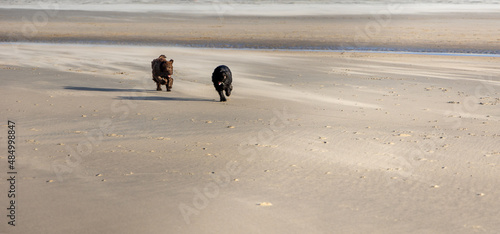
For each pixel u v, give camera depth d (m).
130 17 51.16
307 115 13.14
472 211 6.59
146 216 6.25
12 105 13.80
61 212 6.35
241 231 5.86
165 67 16.14
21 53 27.14
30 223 5.99
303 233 5.83
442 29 40.41
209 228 5.93
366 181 7.81
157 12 56.97
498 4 72.44
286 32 39.09
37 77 19.00
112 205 6.61
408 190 7.41
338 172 8.27
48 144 9.93
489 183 7.79
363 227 6.02
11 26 43.50
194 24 44.78
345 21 46.62
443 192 7.34
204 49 30.47
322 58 26.58
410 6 67.31
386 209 6.62
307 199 6.96
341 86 18.11
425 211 6.57
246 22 46.12
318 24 44.25
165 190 7.25
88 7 65.56
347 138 10.65
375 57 27.17
